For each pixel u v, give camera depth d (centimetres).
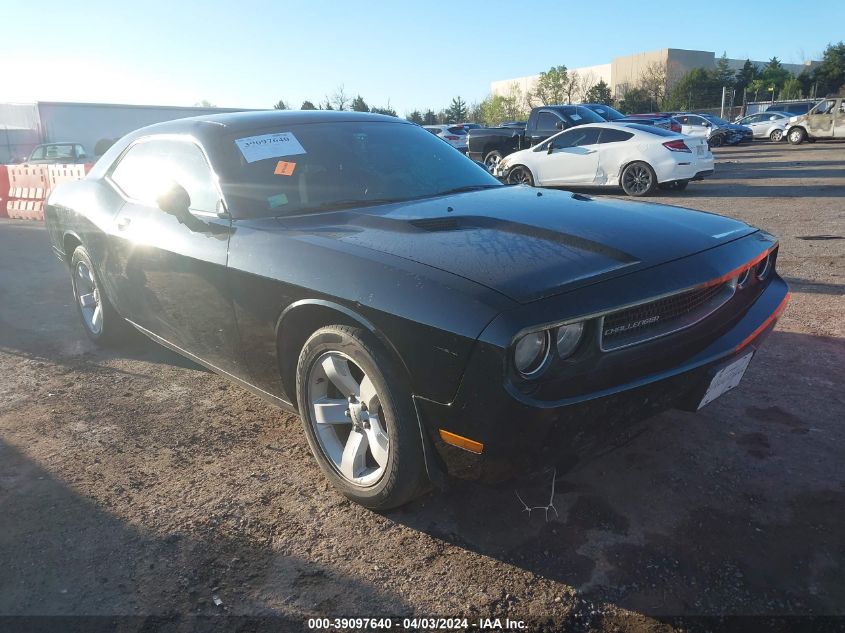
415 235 263
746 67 6869
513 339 200
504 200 321
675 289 233
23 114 2450
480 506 269
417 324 220
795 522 250
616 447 240
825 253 673
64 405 384
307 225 291
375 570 235
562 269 227
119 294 406
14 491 292
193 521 266
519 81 8619
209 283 307
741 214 956
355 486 266
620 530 250
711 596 215
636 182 1208
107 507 278
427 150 389
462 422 216
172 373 428
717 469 287
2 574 238
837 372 379
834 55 6366
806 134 2723
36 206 1216
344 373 261
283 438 335
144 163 393
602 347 219
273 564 240
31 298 642
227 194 315
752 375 380
